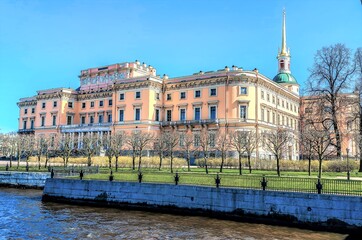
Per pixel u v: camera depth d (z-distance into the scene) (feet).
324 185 84.43
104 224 82.12
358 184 82.69
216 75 262.06
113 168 180.34
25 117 386.73
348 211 73.31
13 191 139.44
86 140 230.48
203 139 212.02
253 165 183.93
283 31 372.38
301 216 77.56
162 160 200.95
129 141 211.41
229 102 254.68
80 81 358.02
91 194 106.93
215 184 92.63
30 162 243.19
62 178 114.73
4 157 296.71
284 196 79.92
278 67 371.97
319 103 193.67
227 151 212.64
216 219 86.38
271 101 281.74
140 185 99.55
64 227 79.00
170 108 284.41
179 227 79.10
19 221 84.38
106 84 336.70
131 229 77.56
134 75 321.93
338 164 164.86
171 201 94.17
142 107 282.56
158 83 286.05
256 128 249.34
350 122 184.85
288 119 316.81
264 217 81.41
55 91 348.18
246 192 84.28
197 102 269.44
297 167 170.19
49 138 278.67
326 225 74.90
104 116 326.24
